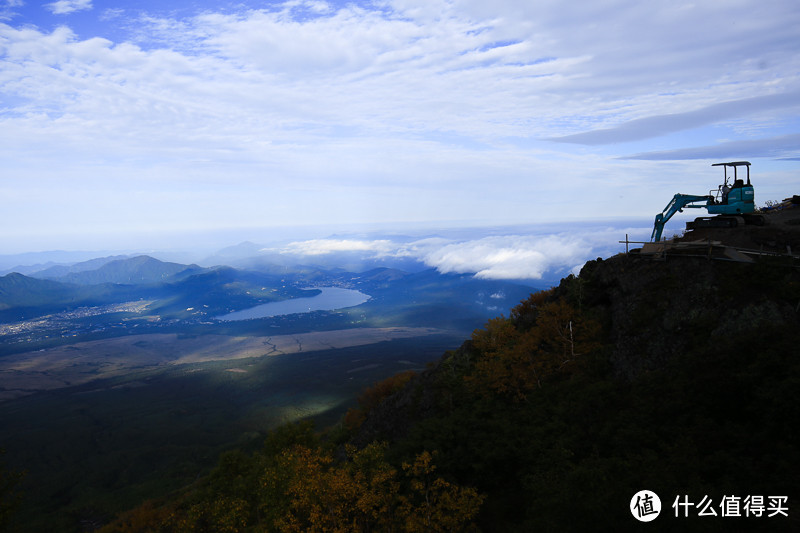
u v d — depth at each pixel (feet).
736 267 89.40
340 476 80.69
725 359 73.20
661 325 93.97
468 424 103.91
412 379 172.96
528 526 61.00
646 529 49.16
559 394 98.99
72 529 389.39
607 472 60.85
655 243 111.04
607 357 102.27
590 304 121.90
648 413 76.64
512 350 122.52
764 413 61.00
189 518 126.41
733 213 105.81
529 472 81.20
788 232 94.99
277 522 91.71
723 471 56.75
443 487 86.33
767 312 77.00
